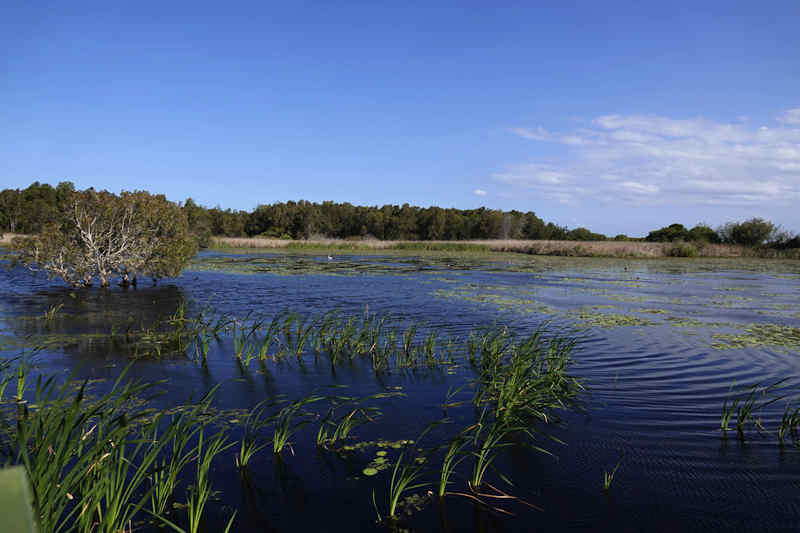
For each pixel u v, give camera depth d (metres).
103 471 3.59
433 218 88.62
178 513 4.06
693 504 4.27
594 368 8.16
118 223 18.20
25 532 0.53
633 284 21.03
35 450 3.60
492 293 17.25
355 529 3.89
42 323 11.24
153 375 7.46
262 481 4.57
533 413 6.24
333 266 29.30
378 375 7.69
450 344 9.58
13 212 71.94
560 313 13.24
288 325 10.55
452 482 4.62
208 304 14.10
